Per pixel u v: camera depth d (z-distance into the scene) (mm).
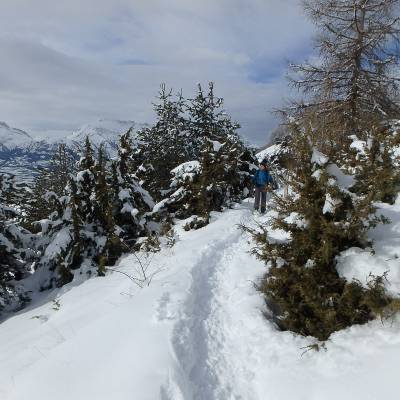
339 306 5145
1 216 11930
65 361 5188
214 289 7355
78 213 11914
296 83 16531
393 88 15820
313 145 5949
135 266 10086
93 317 7148
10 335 8289
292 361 4812
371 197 5391
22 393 4789
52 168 25500
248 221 12195
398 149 8523
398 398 3768
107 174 12719
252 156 16750
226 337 5715
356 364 4410
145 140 20688
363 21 15969
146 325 5633
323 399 4094
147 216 12773
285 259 5898
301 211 5688
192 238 11188
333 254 5582
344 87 16219
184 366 4789
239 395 4531
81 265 11375
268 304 6301
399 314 4891
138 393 4191
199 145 20562
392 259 5289
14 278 12523
